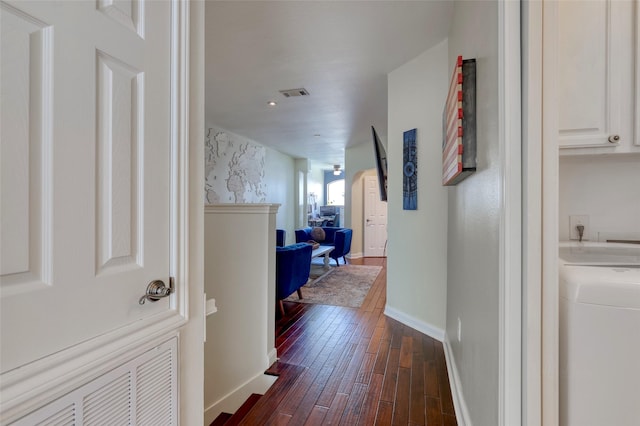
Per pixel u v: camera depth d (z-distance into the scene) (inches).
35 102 22.7
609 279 36.6
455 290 88.2
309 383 86.7
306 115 191.3
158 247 34.4
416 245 123.5
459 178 72.6
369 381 87.4
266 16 93.4
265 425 70.4
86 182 26.4
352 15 93.4
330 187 491.5
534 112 38.1
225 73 132.9
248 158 259.9
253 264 96.4
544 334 37.9
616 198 60.5
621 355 35.9
